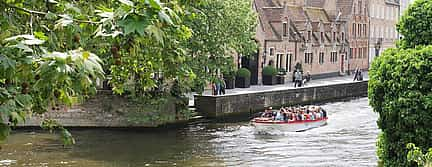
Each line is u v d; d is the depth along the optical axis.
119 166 22.33
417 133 17.17
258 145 26.97
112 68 9.15
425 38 19.33
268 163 23.09
